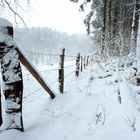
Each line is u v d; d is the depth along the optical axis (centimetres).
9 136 303
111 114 351
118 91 447
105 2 1586
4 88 304
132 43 699
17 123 314
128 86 448
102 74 686
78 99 464
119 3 1691
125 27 1552
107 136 289
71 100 471
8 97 307
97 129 313
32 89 703
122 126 306
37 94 607
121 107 364
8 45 297
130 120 314
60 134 315
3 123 331
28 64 351
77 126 336
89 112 385
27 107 471
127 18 1616
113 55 746
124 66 655
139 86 467
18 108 312
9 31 299
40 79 411
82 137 299
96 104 418
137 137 274
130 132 288
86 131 314
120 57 645
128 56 670
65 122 356
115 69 683
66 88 615
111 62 709
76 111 400
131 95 400
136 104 368
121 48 648
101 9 1739
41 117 389
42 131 328
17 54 307
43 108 444
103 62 816
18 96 310
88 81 634
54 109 429
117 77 557
